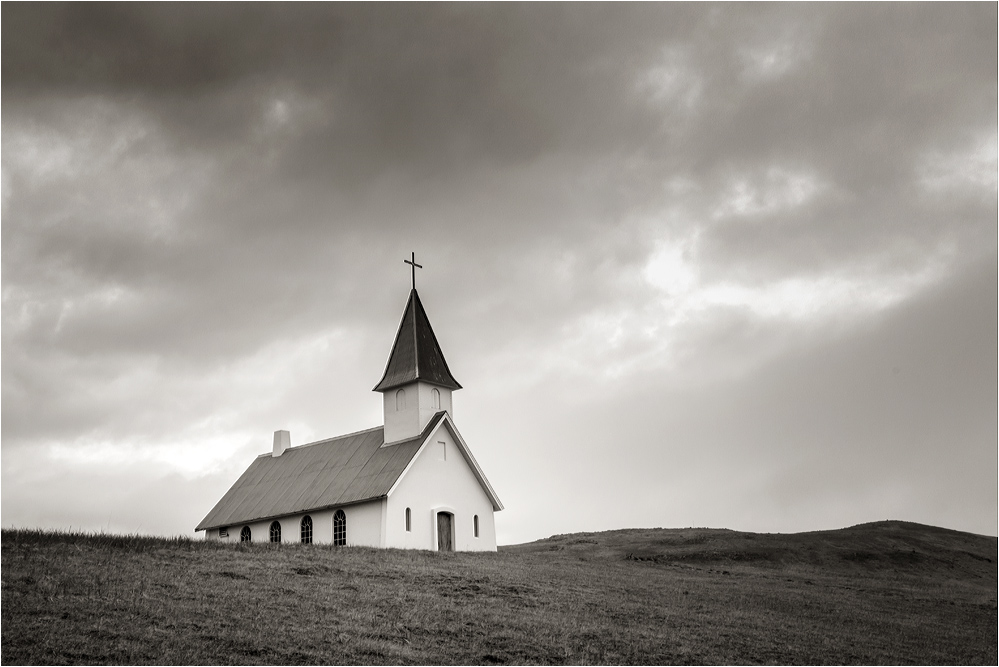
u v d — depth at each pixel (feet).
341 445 188.44
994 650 106.22
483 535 174.60
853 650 97.81
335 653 77.15
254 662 72.59
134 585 89.76
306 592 97.14
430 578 114.32
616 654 86.63
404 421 175.11
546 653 84.64
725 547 211.41
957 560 214.28
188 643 74.59
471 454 174.91
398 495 161.27
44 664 67.21
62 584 86.63
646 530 257.34
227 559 111.55
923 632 113.09
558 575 131.23
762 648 94.79
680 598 119.96
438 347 184.24
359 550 136.67
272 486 188.85
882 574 190.49
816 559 201.77
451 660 79.82
